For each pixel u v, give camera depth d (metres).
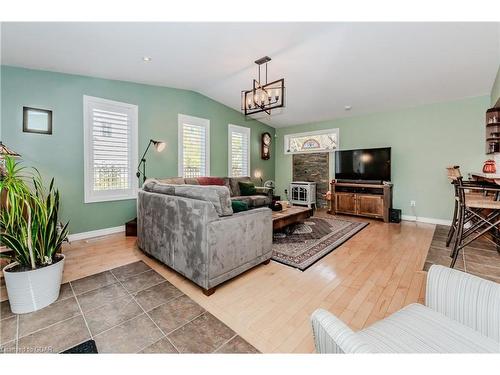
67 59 2.68
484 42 2.50
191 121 4.56
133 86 3.72
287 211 3.67
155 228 2.38
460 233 2.39
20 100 2.73
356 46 2.73
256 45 2.72
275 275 2.20
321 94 4.16
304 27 2.37
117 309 1.67
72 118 3.12
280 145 6.64
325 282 2.07
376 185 4.44
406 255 2.69
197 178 4.38
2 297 1.80
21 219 1.63
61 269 1.83
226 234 1.92
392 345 0.81
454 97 3.91
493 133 3.46
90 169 3.31
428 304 1.07
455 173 2.78
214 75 3.63
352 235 3.46
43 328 1.46
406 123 4.52
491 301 0.88
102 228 3.46
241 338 1.39
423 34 2.44
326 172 5.75
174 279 2.12
